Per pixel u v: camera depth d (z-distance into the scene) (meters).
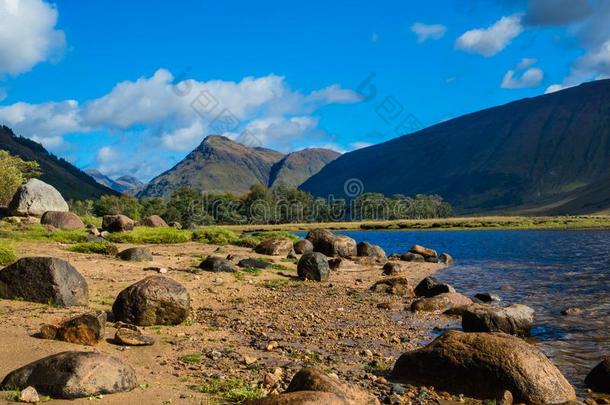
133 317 15.26
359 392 9.12
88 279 21.97
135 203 156.38
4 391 8.83
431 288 24.84
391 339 15.80
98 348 12.16
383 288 26.28
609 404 10.45
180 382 10.30
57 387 8.77
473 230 135.00
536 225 142.62
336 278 30.92
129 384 9.49
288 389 9.16
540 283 30.45
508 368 10.59
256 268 30.53
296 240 45.78
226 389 9.97
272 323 17.33
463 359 11.09
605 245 66.88
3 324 13.33
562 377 10.77
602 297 24.88
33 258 16.45
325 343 15.00
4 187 64.44
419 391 10.84
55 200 48.75
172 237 43.19
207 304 20.17
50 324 12.47
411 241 84.44
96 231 42.94
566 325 18.38
